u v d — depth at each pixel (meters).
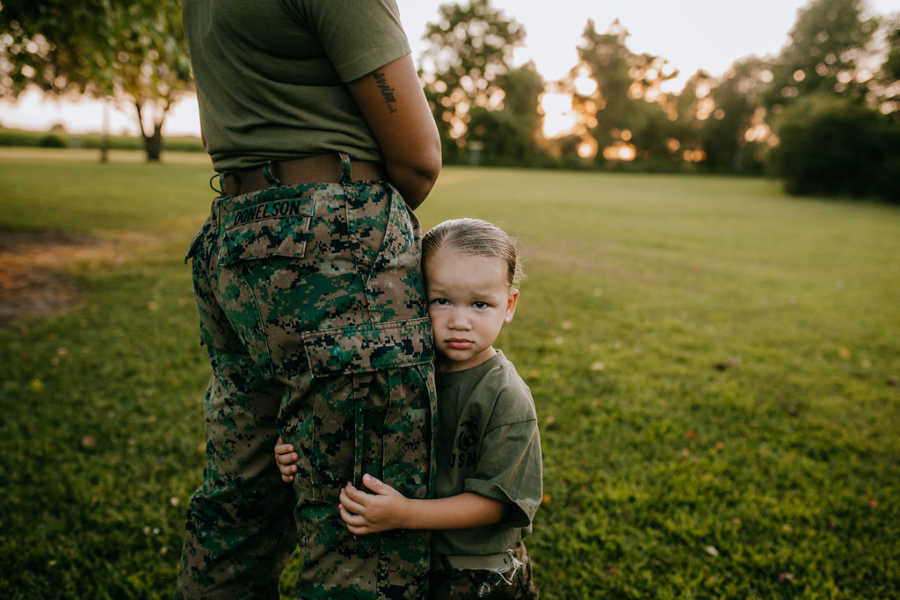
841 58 41.53
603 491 2.65
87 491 2.52
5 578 2.03
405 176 1.22
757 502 2.62
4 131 53.00
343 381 1.11
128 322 4.81
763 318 5.85
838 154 25.12
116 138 56.78
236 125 1.16
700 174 55.38
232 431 1.30
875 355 4.82
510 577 1.32
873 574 2.19
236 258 1.14
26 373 3.72
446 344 1.28
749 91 58.16
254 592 1.39
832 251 10.43
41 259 7.01
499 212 14.70
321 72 1.11
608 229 12.29
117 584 2.01
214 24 1.14
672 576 2.12
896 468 2.97
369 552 1.20
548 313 5.67
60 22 5.47
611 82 59.03
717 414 3.55
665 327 5.34
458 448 1.31
